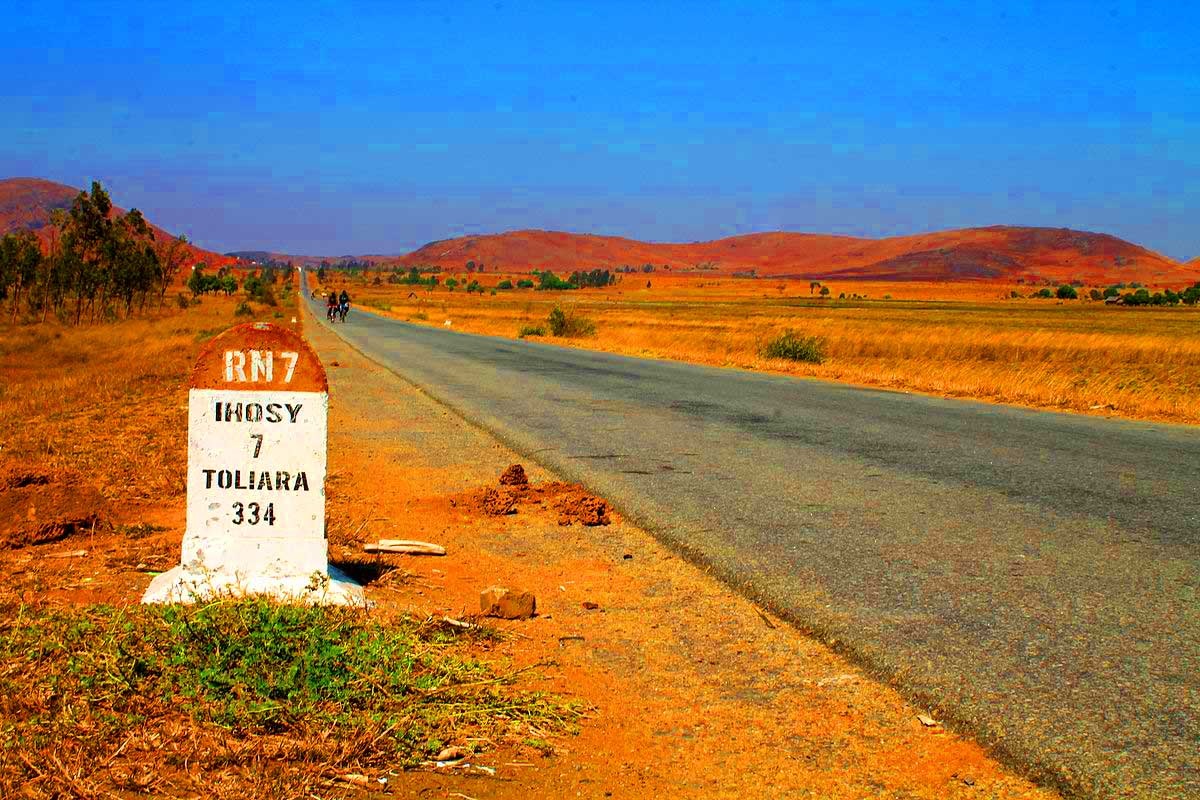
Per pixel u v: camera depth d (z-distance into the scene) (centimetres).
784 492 859
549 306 12225
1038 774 349
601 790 343
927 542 680
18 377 2567
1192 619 515
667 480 920
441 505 823
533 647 487
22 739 351
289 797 326
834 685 436
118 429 1270
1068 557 639
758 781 351
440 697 406
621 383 1981
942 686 427
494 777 352
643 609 550
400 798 333
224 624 434
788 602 548
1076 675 438
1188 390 2136
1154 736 376
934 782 348
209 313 7156
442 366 2452
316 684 394
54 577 572
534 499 834
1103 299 19262
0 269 5225
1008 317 9000
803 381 2080
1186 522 739
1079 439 1192
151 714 378
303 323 5888
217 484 523
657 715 408
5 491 691
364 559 645
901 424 1333
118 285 5962
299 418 524
